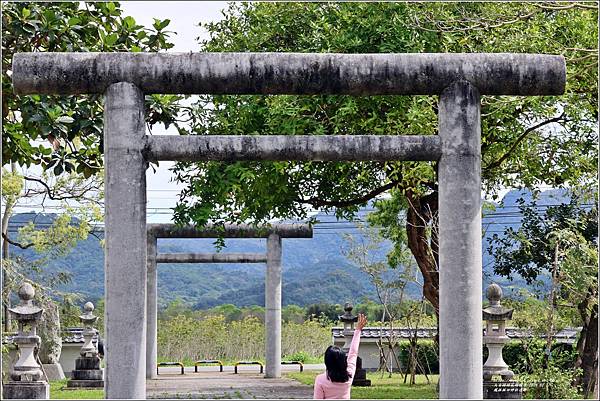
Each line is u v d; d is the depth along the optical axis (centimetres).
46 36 1428
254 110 1786
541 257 2206
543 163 2077
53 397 1841
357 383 2062
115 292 998
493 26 1511
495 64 1030
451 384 1009
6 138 1501
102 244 2602
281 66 1013
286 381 2319
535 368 1661
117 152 1005
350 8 1803
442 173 1030
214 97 1886
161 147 1013
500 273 2269
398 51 1692
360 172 1994
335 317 4741
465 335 1009
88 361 2184
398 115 1672
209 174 1725
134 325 998
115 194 1003
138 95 1015
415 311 2364
